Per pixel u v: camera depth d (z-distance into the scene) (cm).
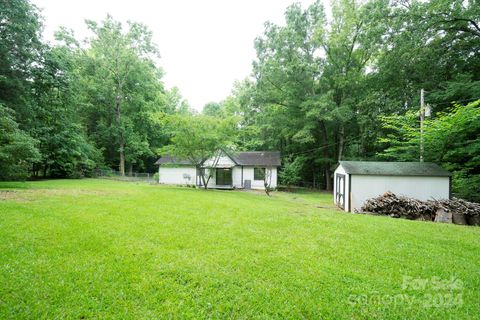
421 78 1523
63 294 270
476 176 1101
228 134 1571
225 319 243
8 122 1114
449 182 1049
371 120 1761
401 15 1423
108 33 2569
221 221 634
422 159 1252
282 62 2162
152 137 3259
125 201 865
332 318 247
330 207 1248
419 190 1063
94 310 248
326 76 2205
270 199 1371
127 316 240
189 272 332
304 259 391
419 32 1377
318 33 1966
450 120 1062
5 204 683
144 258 372
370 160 2050
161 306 258
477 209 832
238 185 2247
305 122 2245
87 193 1058
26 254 365
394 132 1691
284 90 2192
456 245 486
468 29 1352
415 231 587
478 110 986
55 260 351
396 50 1477
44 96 1716
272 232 547
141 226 544
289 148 2716
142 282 302
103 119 2959
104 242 430
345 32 1933
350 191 1088
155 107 2975
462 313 261
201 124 1488
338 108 1936
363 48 1894
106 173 2716
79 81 2334
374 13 1477
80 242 425
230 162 2241
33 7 1457
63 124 2077
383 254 422
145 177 2911
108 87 2720
